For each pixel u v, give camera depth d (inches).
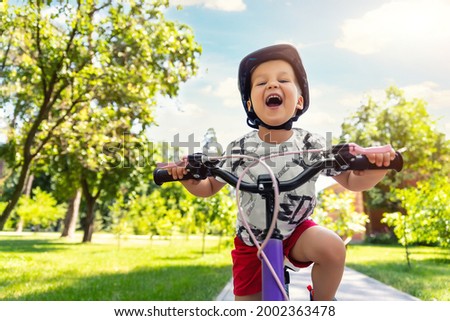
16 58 369.4
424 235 374.6
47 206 1195.9
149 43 391.2
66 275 305.1
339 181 75.6
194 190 79.5
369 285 249.1
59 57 357.4
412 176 887.1
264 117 74.9
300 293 211.5
